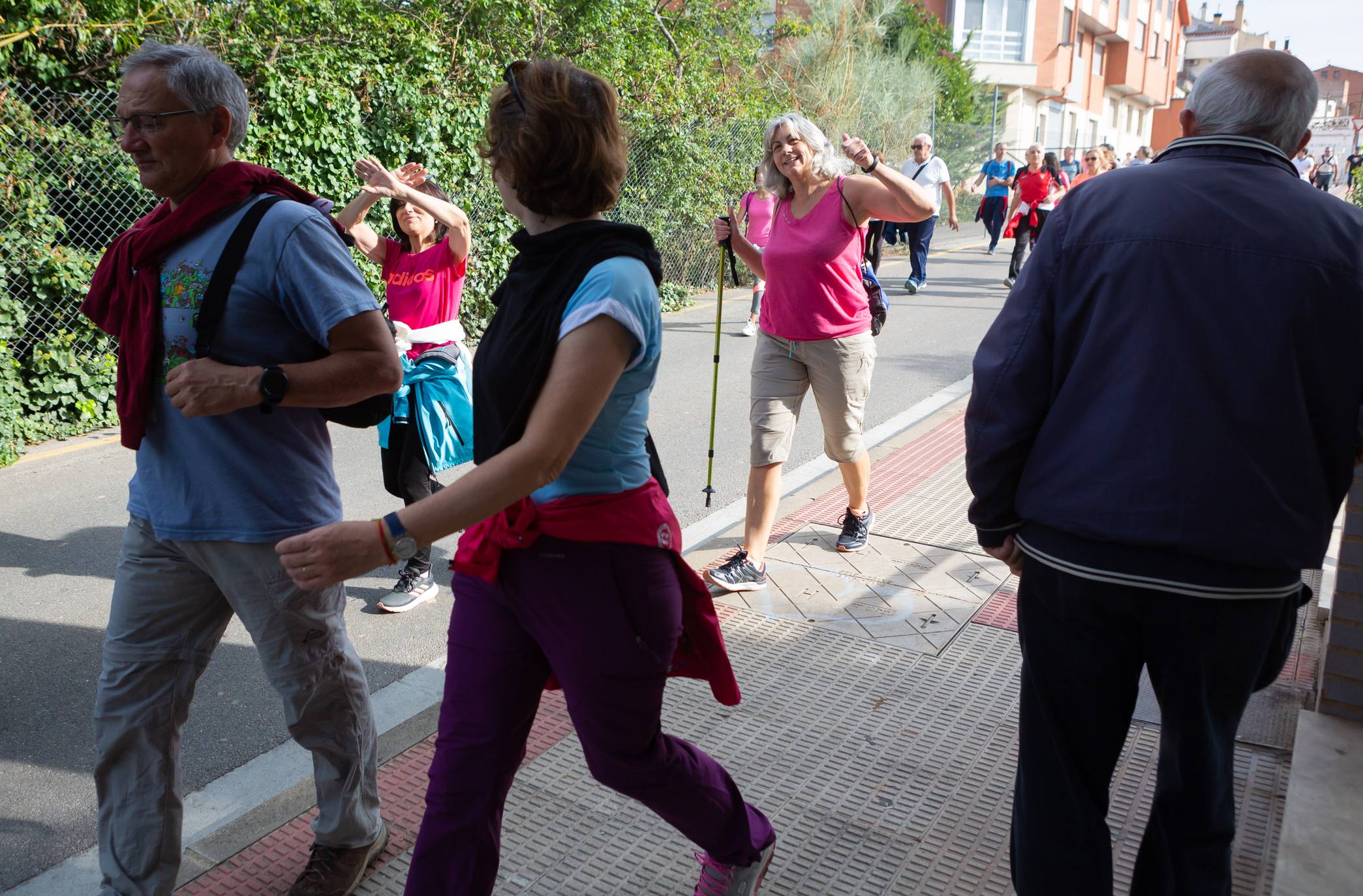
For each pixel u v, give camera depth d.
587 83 1.80
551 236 1.79
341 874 2.44
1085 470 1.87
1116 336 1.85
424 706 3.51
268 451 2.16
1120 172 1.97
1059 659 1.98
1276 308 1.77
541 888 2.49
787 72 18.62
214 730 3.39
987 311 12.09
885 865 2.58
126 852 2.23
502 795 1.96
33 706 3.55
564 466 1.72
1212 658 1.85
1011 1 34.91
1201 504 1.78
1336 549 4.19
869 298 4.41
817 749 3.10
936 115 22.67
